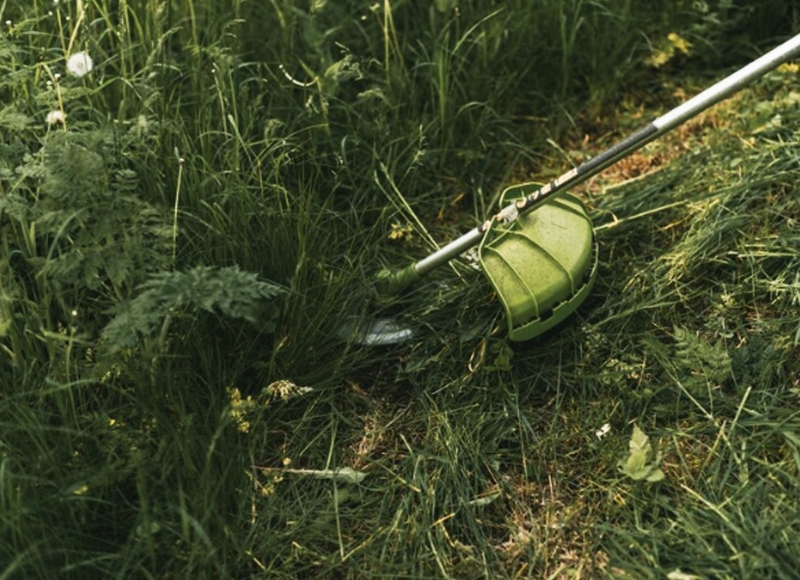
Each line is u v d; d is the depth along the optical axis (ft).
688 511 6.75
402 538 6.82
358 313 7.81
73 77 7.74
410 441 7.35
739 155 8.37
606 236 8.11
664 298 7.70
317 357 7.64
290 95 8.47
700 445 7.07
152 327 6.84
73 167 6.71
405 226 8.23
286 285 7.59
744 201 8.03
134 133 7.19
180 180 7.36
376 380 7.66
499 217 7.49
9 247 7.24
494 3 9.04
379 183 8.22
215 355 7.36
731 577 6.39
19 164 7.21
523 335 7.38
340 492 7.02
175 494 6.74
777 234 7.81
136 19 8.00
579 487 7.04
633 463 6.87
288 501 7.04
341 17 8.92
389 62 8.84
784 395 7.16
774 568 6.38
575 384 7.47
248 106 8.16
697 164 8.46
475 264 7.90
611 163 7.30
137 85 7.64
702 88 9.17
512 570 6.74
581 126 9.16
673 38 9.16
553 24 9.16
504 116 9.04
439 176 8.70
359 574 6.72
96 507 6.68
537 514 6.97
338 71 8.20
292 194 7.86
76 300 7.17
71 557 6.47
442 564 6.70
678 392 7.25
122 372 6.98
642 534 6.68
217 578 6.62
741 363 7.31
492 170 8.87
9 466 6.48
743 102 8.82
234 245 7.45
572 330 7.66
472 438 7.29
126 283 6.99
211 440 6.94
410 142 8.47
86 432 6.78
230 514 6.88
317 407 7.48
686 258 7.80
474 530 6.84
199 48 8.08
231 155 7.82
